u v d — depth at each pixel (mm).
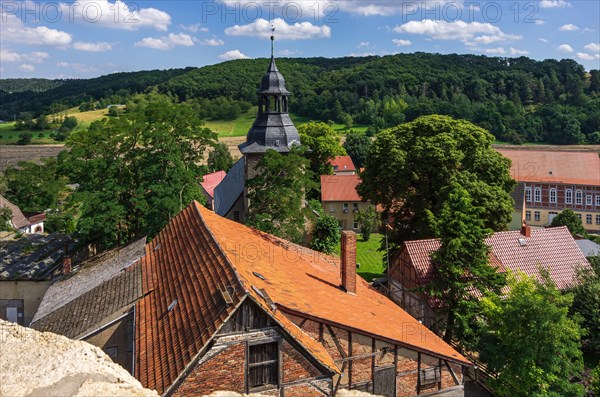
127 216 39000
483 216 37562
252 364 15172
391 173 39125
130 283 22219
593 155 80312
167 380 14016
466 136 39656
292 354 15609
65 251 37375
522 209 68625
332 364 15969
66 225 57875
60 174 39375
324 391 16047
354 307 20625
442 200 36750
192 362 13945
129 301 20031
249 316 14984
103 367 10258
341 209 74312
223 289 15914
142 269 23531
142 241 30031
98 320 19547
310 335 17250
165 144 38219
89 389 9250
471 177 37906
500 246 36875
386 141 41125
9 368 9898
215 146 44469
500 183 40156
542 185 79438
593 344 30453
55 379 9516
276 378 15531
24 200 64812
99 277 25766
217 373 14664
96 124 40094
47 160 68438
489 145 41938
